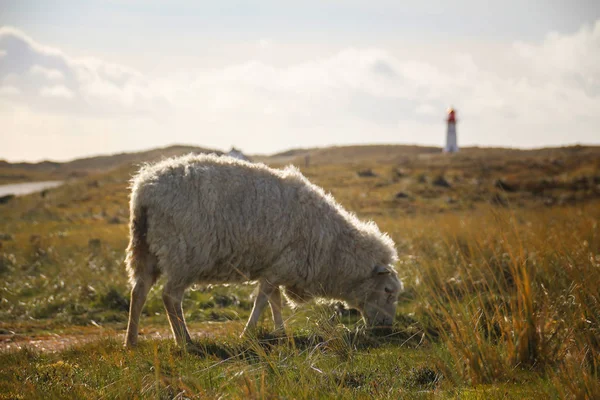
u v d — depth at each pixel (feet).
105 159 452.35
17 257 53.06
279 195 26.13
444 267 34.19
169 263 24.52
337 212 28.22
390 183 154.92
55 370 19.98
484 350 18.03
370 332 25.49
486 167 181.98
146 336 28.76
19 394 17.39
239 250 25.40
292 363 18.85
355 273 27.89
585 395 14.76
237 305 36.65
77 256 52.85
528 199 113.80
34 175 361.30
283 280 26.73
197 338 25.49
